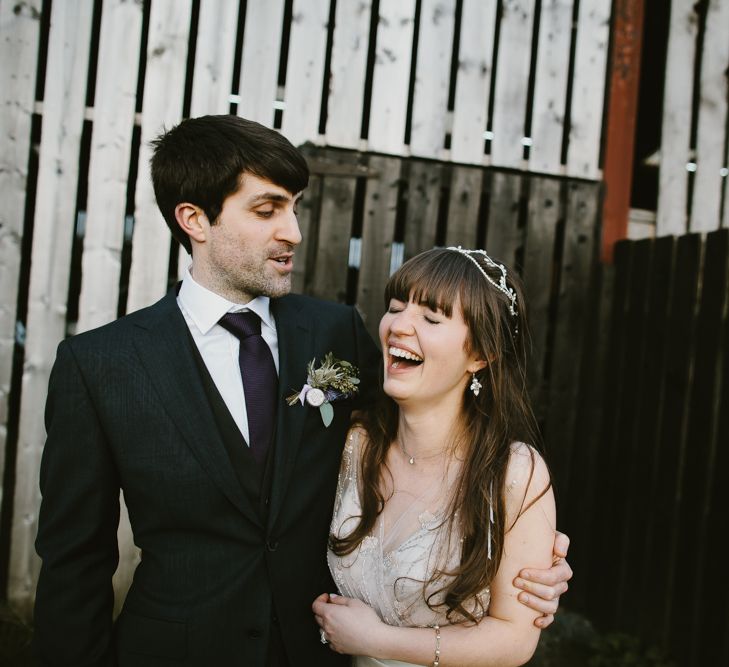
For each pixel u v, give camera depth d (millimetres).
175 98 3035
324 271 3148
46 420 1547
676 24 3459
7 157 2951
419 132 3238
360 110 3188
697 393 2812
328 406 1568
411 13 3201
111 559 1564
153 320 1561
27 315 3172
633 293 3232
